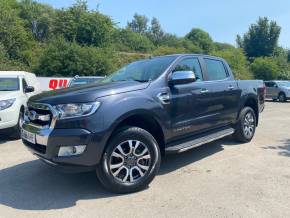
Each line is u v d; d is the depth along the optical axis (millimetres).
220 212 3775
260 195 4234
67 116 4051
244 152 6328
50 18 66062
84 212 3863
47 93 4664
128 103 4320
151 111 4562
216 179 4855
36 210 3943
